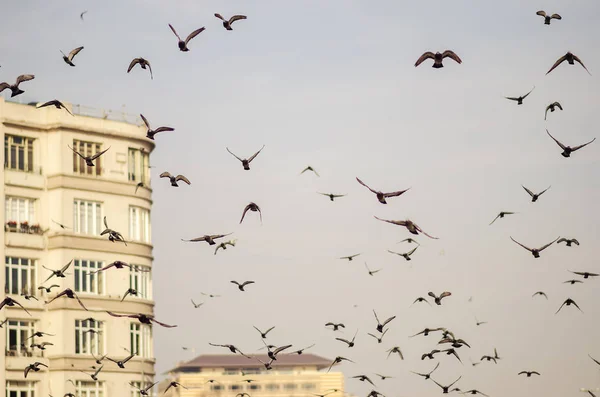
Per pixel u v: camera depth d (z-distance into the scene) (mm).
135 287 87125
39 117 85188
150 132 48625
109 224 86312
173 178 54188
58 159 84750
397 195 39625
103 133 86938
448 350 60500
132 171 88625
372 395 61188
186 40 46250
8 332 81312
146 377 86562
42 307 83000
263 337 61031
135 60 48688
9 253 82062
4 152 82938
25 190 83562
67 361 82250
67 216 84375
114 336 85000
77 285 84000
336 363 61688
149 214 89750
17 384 80938
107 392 83875
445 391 62062
